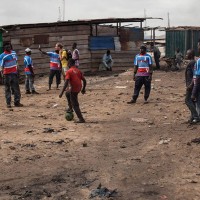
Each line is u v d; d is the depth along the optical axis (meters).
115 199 6.41
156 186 6.94
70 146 9.50
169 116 12.94
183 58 32.62
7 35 26.56
